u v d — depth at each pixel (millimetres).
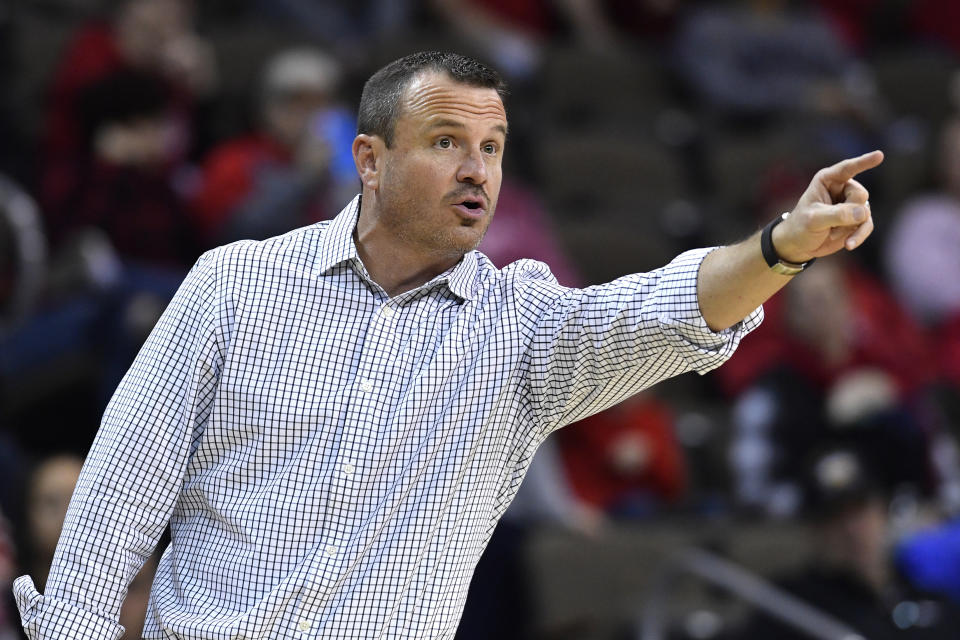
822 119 30750
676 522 20984
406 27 32062
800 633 17859
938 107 34250
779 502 21047
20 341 19047
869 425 21656
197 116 27406
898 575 18922
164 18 25891
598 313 8734
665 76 32688
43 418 18500
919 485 21656
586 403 9016
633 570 19766
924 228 27984
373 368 8773
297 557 8562
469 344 8898
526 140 29172
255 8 31922
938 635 17953
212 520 8812
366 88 9227
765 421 22016
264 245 9086
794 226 7867
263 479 8703
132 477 8758
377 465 8625
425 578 8664
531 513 19984
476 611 18922
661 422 22297
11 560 15953
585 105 31656
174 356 8859
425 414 8734
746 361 25328
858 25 36688
